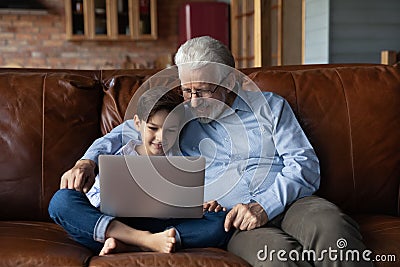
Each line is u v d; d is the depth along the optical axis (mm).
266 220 1703
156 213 1681
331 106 2084
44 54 7160
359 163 2041
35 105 2088
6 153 2031
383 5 4828
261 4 4141
